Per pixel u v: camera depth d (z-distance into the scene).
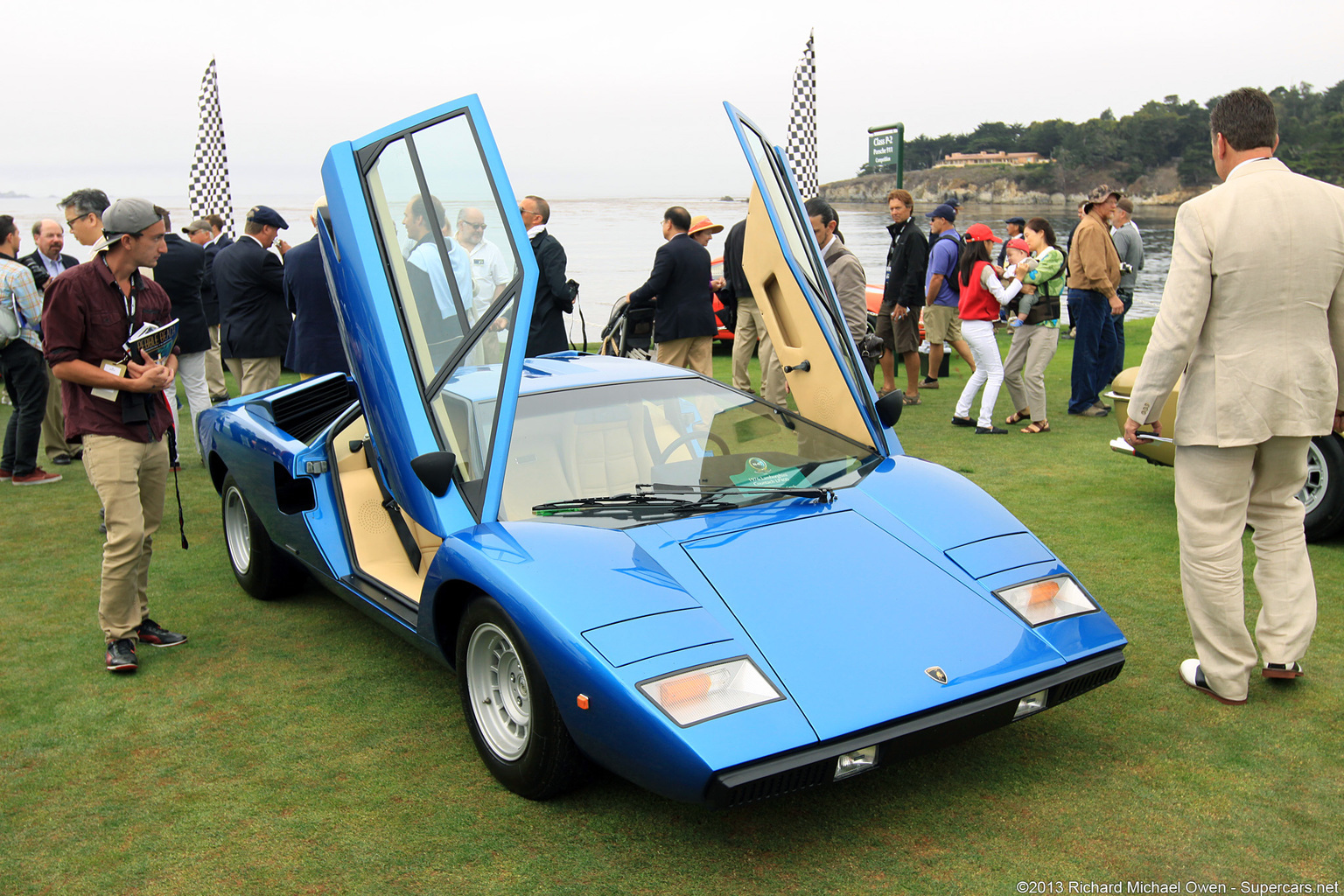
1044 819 2.48
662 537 2.72
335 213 3.17
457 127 2.93
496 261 2.86
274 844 2.46
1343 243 2.91
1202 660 3.12
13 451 6.81
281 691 3.41
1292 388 2.92
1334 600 3.90
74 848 2.48
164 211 4.81
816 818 2.52
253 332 7.29
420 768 2.84
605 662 2.22
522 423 3.29
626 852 2.38
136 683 3.51
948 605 2.55
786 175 3.87
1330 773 2.66
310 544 3.70
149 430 3.65
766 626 2.37
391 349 3.00
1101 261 7.86
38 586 4.64
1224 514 3.03
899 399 3.53
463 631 2.75
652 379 3.69
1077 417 8.16
